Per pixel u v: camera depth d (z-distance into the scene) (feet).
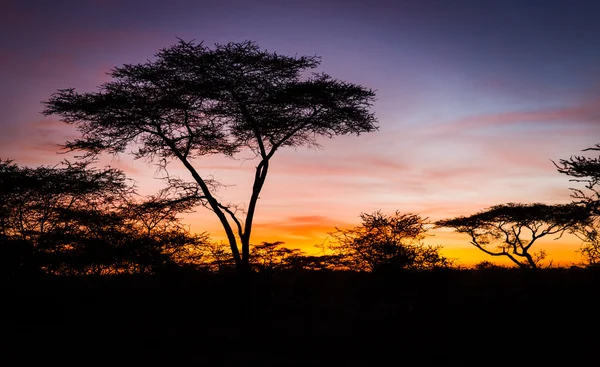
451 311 48.96
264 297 69.92
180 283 69.72
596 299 46.55
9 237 61.82
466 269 74.79
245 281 67.82
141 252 67.67
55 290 62.64
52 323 57.82
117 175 68.33
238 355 44.86
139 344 48.73
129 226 69.10
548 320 44.19
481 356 40.24
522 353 39.96
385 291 61.52
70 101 67.92
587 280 50.14
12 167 62.75
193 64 68.23
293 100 69.41
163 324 57.93
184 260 72.33
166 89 69.10
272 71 70.38
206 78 69.10
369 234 65.16
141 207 69.51
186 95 69.62
